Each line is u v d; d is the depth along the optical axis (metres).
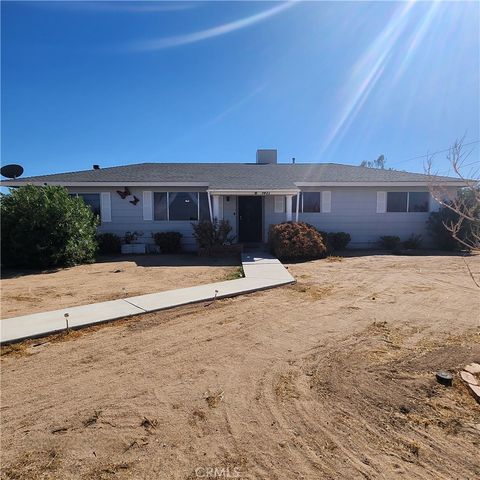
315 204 15.84
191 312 6.04
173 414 3.04
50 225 11.20
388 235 15.88
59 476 2.33
